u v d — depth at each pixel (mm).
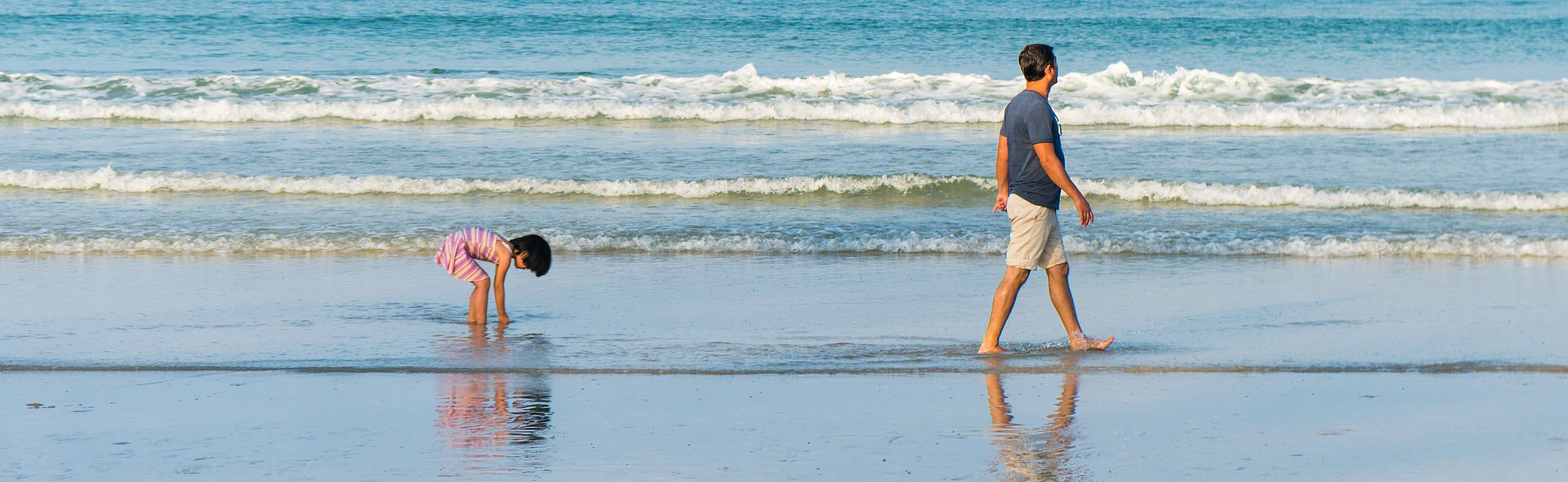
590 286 21781
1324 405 13062
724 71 73188
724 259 24719
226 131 44906
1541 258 23969
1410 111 45875
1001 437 11844
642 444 11695
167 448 11555
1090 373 14805
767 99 51281
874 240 25969
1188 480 10438
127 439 11875
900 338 17203
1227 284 21484
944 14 118688
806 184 33094
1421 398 13367
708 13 116250
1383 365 15078
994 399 13469
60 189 33469
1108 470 10742
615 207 31438
